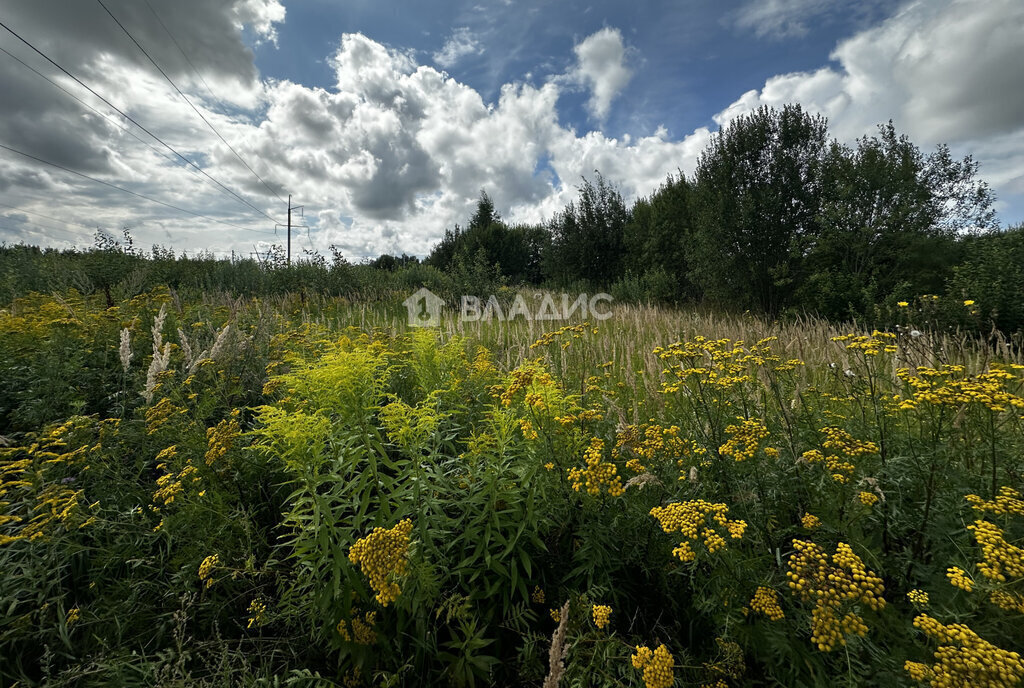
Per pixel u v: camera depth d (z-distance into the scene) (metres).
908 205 10.19
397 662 1.81
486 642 1.78
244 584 2.20
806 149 12.68
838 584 1.35
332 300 11.77
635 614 2.00
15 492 2.39
